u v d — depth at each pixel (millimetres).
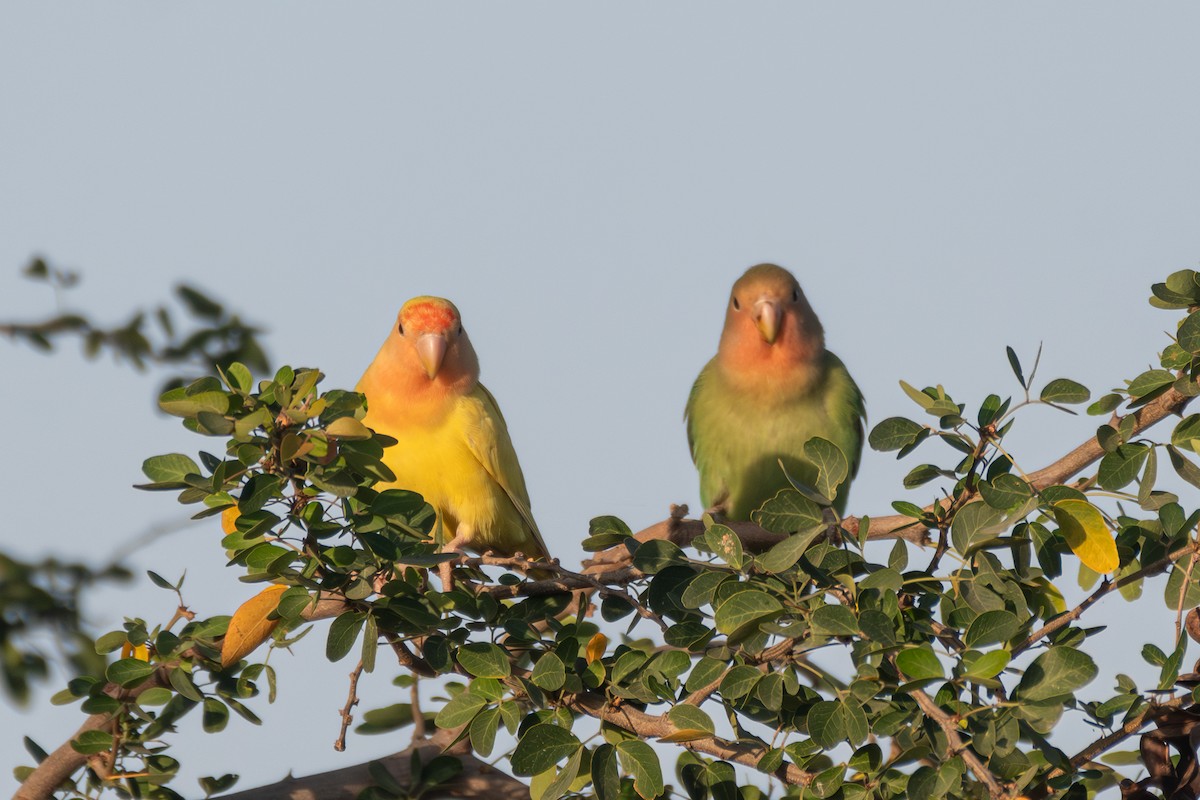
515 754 7875
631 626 8781
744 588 7648
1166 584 7520
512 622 8773
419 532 8469
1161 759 7660
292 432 7605
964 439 8219
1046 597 8195
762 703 7543
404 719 10930
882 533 9320
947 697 6871
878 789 7410
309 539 8062
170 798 9648
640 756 7727
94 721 9680
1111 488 8016
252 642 8336
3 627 13102
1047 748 7195
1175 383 7926
